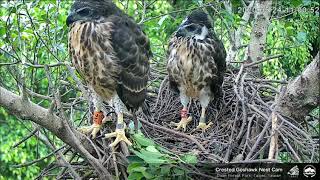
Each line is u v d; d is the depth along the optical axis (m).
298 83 1.31
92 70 1.25
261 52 1.76
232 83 1.61
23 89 1.07
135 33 1.31
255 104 1.39
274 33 2.45
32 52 1.71
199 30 1.54
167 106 1.64
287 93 1.33
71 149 1.30
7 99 1.06
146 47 1.35
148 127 1.42
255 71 1.71
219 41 1.59
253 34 1.76
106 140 1.25
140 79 1.31
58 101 1.11
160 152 1.22
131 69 1.28
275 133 1.13
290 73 2.70
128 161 1.17
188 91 1.58
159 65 1.82
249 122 1.27
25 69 1.47
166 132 1.41
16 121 3.46
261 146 1.23
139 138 1.24
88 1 1.24
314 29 2.36
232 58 1.88
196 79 1.54
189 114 1.65
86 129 1.29
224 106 1.55
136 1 1.90
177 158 1.16
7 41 1.53
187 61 1.54
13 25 1.66
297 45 1.89
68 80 1.68
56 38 1.66
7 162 3.38
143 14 1.81
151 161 1.12
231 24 1.82
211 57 1.54
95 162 1.12
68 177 1.25
